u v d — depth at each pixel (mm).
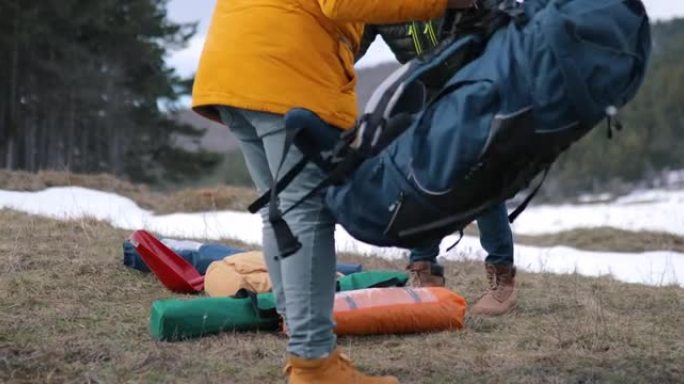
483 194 3402
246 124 4082
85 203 17000
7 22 36656
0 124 40219
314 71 3801
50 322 5434
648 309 6523
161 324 5082
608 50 3252
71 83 41062
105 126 45969
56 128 43094
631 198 51406
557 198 54938
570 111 3262
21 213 10727
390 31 5227
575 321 5906
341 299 5441
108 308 5922
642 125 67938
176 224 14969
